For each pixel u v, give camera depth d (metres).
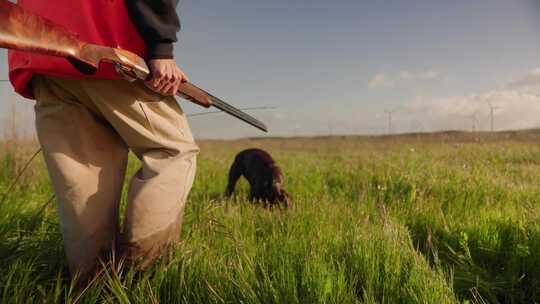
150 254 2.24
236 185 6.95
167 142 2.23
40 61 1.97
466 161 8.91
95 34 1.98
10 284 2.16
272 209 4.51
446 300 2.14
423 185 5.31
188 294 2.18
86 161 2.16
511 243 3.18
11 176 5.46
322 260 2.50
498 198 4.85
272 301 2.13
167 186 2.18
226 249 2.79
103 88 2.08
